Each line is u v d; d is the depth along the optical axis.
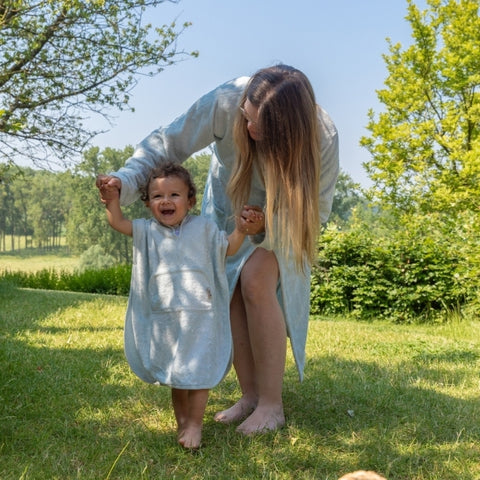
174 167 2.69
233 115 2.80
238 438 2.77
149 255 2.66
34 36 12.95
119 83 14.05
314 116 2.65
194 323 2.57
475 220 11.91
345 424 3.02
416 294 11.09
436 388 3.95
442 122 18.69
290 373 4.23
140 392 3.51
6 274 19.25
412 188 18.94
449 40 19.11
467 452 2.66
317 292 12.02
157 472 2.38
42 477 2.25
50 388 3.50
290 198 2.63
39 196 106.12
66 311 8.27
